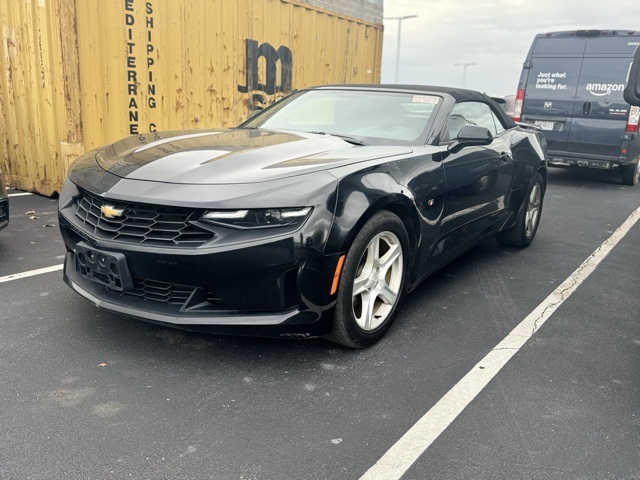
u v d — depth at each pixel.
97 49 6.09
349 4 9.73
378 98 4.06
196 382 2.68
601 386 2.81
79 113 6.01
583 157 9.55
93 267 2.81
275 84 8.29
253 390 2.63
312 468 2.11
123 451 2.16
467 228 4.05
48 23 6.00
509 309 3.80
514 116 10.14
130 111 6.51
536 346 3.23
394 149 3.36
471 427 2.41
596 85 9.31
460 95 4.17
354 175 2.84
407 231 3.30
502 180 4.48
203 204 2.56
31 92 6.48
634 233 6.29
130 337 3.11
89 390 2.57
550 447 2.29
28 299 3.58
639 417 2.54
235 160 2.91
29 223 5.50
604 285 4.39
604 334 3.45
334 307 2.81
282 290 2.64
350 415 2.46
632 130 9.10
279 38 8.20
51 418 2.34
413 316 3.60
